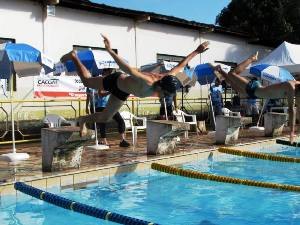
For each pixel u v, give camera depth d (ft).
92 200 24.53
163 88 20.06
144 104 59.62
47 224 20.38
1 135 45.55
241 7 99.19
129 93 21.70
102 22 55.98
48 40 50.24
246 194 26.14
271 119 48.03
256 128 55.11
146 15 58.18
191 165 35.17
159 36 63.16
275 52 63.31
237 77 28.66
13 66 34.12
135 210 22.90
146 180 29.50
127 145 40.01
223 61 74.02
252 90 28.09
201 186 28.09
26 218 21.18
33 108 48.39
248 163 36.04
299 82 26.86
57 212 22.11
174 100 50.80
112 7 54.39
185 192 26.53
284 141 40.75
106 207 23.34
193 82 50.24
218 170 33.32
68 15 52.24
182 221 21.22
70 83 48.11
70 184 27.14
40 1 49.19
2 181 24.79
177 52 65.92
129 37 59.16
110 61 37.45
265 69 49.96
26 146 41.88
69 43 52.42
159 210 22.90
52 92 47.14
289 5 96.22
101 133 39.65
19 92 47.24
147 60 61.62
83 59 37.37
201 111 68.39
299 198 25.30
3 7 46.55
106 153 35.73
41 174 26.81
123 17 58.29
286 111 60.23
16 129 46.68
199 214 22.34
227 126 41.52
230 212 22.70
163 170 30.99
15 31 47.52
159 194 25.98
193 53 21.85
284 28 93.35
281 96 27.25
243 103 66.33
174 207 23.47
